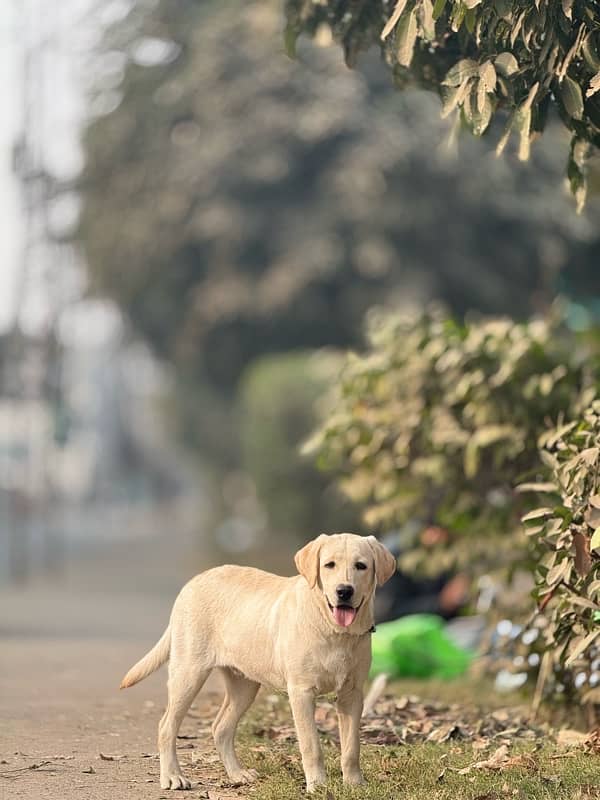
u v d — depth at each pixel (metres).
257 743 8.91
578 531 8.12
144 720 10.04
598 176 12.62
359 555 7.07
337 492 14.43
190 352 41.78
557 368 11.12
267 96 37.09
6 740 9.12
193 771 8.09
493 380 11.20
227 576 7.82
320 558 7.14
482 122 8.00
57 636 18.19
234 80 37.41
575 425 9.14
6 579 34.50
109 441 133.50
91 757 8.52
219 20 37.84
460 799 6.93
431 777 7.57
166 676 13.14
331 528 30.44
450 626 15.36
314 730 7.23
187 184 37.56
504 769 7.75
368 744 8.95
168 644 7.92
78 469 128.25
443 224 35.72
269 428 31.33
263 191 37.59
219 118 37.50
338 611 6.99
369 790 7.06
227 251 37.81
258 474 31.78
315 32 10.28
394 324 12.61
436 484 12.32
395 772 7.76
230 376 42.19
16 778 7.84
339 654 7.17
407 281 35.56
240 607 7.62
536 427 11.33
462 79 8.05
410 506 12.75
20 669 13.32
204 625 7.73
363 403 12.56
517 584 13.08
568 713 10.08
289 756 8.44
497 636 12.52
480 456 11.72
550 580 8.12
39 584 32.94
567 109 7.95
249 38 37.34
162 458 130.38
